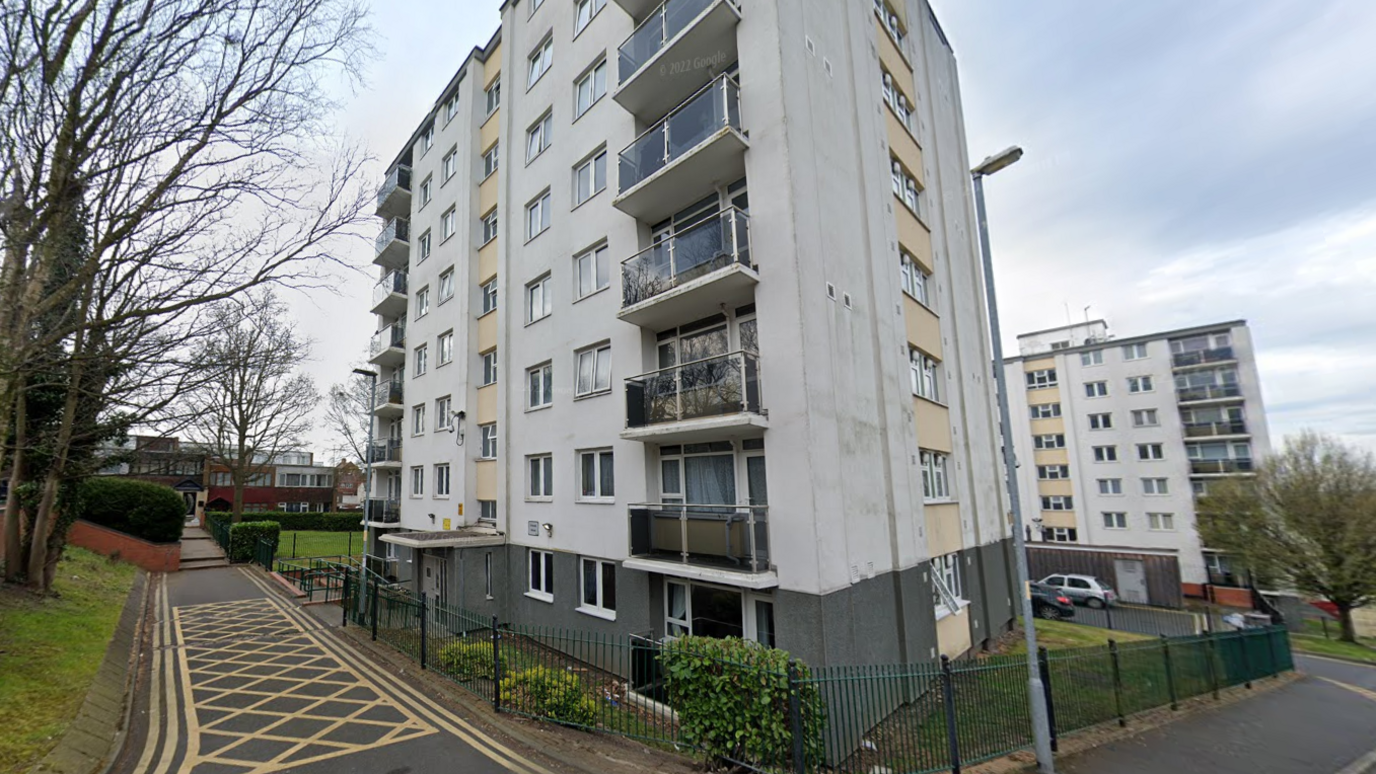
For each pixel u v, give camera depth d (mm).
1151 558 29312
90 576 15422
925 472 13117
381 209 25594
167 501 22141
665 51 10906
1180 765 7895
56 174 6922
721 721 6301
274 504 51688
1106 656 9883
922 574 11406
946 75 19625
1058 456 40031
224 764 6496
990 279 8148
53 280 8109
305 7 7938
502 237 16766
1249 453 34250
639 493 11445
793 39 10242
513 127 17078
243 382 30406
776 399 9164
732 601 9836
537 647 12984
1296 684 14508
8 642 8742
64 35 6785
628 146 12141
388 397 24250
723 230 9945
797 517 8711
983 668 8266
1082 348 39750
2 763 5547
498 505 15492
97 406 11234
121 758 6625
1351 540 22375
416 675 9680
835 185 10805
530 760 6691
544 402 14672
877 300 11430
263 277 8164
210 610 14789
